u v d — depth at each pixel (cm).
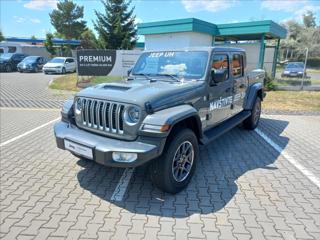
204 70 440
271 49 1727
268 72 1611
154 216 327
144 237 289
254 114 686
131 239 286
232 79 539
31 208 340
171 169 354
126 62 1453
